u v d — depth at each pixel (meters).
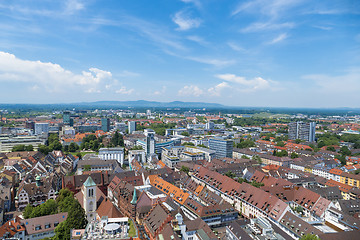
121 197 152.62
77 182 177.25
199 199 159.88
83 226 111.31
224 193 171.25
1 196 157.88
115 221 104.62
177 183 196.50
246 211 153.38
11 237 107.00
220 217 132.25
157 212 122.12
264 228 106.62
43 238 115.31
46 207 130.12
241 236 106.12
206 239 103.69
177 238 97.31
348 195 179.00
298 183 199.00
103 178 187.38
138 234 102.25
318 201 145.38
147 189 162.75
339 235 103.50
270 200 139.38
